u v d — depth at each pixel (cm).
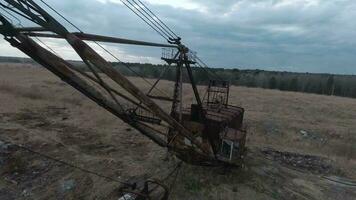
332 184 1612
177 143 1324
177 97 1478
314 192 1496
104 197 1359
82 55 679
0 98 3152
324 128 2806
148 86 5794
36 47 654
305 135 2609
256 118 3081
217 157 1479
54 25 621
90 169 1598
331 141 2470
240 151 1514
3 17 580
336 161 1983
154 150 1911
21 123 2325
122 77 766
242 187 1475
